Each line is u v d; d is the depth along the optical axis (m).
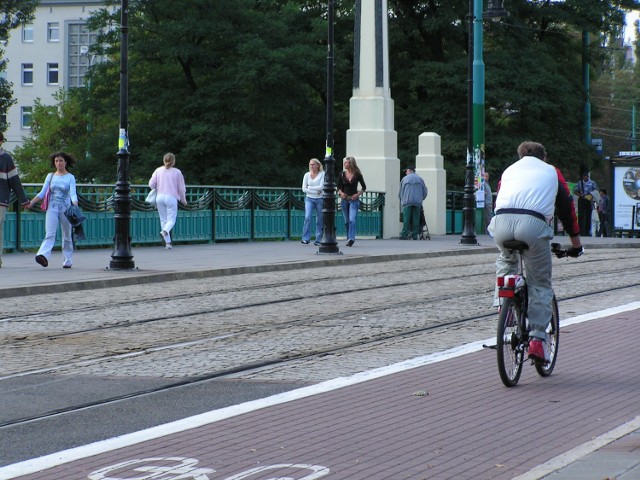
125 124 21.45
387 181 36.50
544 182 9.73
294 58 55.69
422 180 35.31
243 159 56.91
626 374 10.21
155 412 8.77
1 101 76.94
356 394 9.33
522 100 56.91
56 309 15.94
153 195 28.48
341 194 30.83
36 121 65.88
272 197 33.50
